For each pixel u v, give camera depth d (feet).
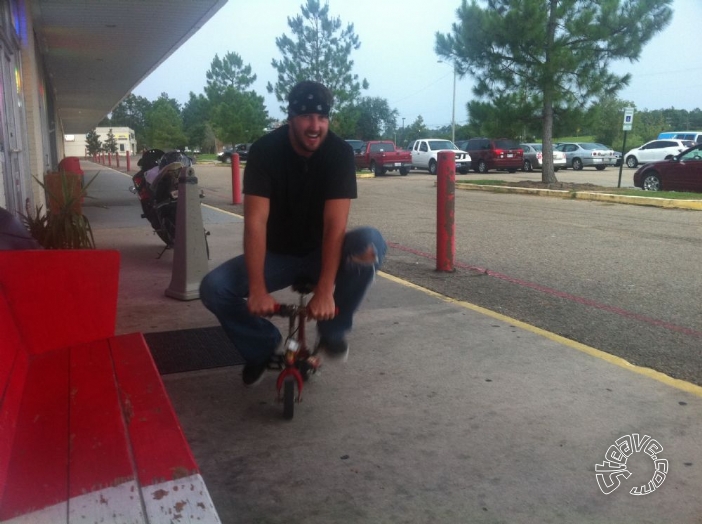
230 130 165.27
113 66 59.11
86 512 5.66
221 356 13.60
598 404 11.35
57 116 97.66
